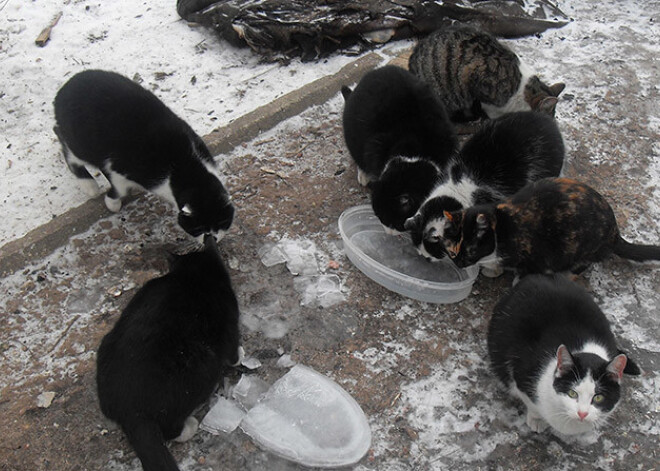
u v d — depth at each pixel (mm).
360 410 1043
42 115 1500
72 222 1271
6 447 1011
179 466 990
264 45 1639
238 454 1002
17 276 1213
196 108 1518
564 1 1850
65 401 1060
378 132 1286
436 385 1079
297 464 993
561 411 924
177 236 1286
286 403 1049
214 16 1653
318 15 1614
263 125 1469
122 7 1791
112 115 1185
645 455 1006
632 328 1149
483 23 1693
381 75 1327
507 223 1129
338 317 1163
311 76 1605
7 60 1613
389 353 1118
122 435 1024
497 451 1009
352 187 1378
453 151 1297
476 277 1218
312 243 1275
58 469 992
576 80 1612
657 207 1338
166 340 950
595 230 1124
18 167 1396
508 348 1016
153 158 1191
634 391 1071
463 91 1494
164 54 1653
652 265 1230
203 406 1049
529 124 1274
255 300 1184
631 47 1708
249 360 1102
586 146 1457
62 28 1711
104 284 1207
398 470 990
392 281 1186
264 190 1362
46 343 1130
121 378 934
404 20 1652
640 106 1552
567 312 1007
